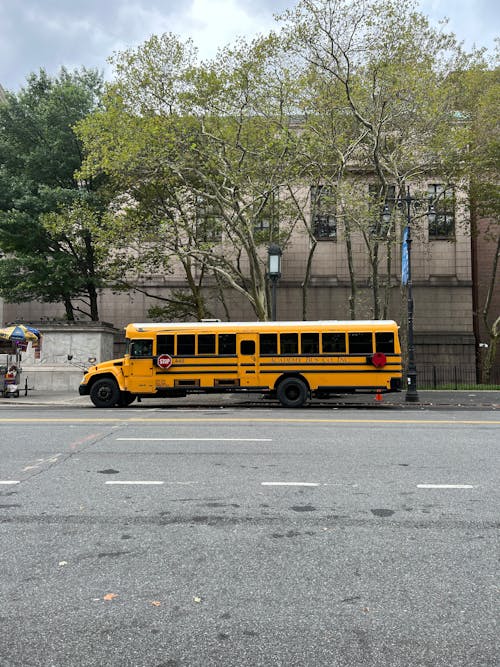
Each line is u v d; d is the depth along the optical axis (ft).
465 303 101.19
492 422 41.78
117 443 30.83
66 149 85.15
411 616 10.88
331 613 11.01
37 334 77.71
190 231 75.05
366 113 71.31
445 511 17.79
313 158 70.59
